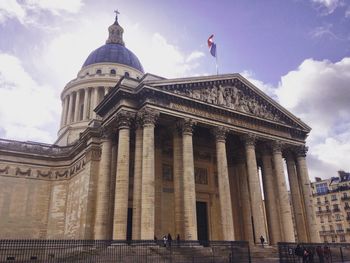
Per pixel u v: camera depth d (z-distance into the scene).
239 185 68.25
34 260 33.34
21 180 73.44
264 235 53.59
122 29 131.75
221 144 54.97
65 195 74.06
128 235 54.81
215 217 65.25
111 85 103.50
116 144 56.91
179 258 37.00
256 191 55.78
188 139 51.38
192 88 55.44
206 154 69.50
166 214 58.84
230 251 38.09
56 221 71.75
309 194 64.00
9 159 73.69
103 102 55.03
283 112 66.38
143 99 50.25
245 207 65.44
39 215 72.62
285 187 59.97
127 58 115.19
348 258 50.34
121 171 47.25
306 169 65.94
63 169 76.62
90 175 60.38
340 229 130.12
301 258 43.44
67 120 102.81
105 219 51.22
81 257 36.41
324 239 135.00
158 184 57.47
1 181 71.50
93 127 63.16
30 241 29.36
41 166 76.31
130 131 54.34
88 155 63.28
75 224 63.97
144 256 36.12
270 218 61.06
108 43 126.19
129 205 56.47
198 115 53.91
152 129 48.50
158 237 53.75
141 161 48.53
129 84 52.19
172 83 52.38
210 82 57.81
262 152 65.69
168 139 62.56
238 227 66.06
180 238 48.09
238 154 69.31
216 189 67.81
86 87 104.00
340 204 132.38
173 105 52.00
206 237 63.41
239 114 58.75
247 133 59.22
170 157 63.59
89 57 117.69
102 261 34.53
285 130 65.81
